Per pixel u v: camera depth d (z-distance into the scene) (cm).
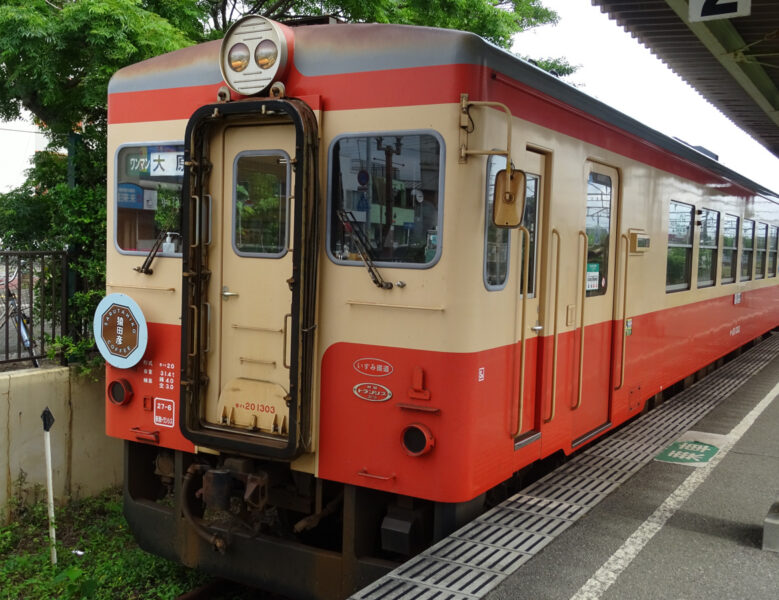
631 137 630
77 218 679
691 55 908
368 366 420
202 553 492
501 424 443
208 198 458
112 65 680
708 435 681
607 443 643
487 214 412
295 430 418
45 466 646
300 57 431
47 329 689
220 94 448
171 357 485
